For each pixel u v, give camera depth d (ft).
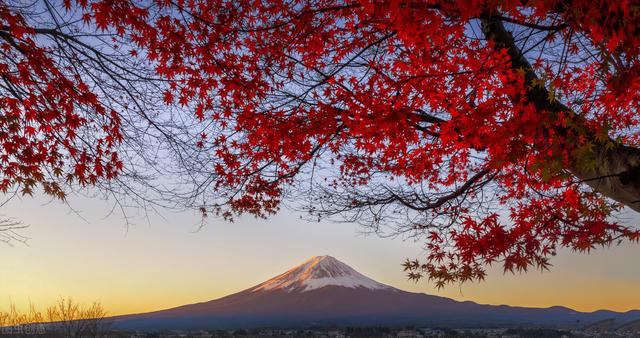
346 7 16.49
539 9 12.61
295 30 18.45
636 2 10.50
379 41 17.84
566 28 14.10
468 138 17.21
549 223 17.97
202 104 21.66
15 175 21.79
